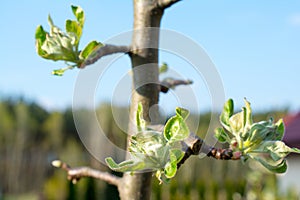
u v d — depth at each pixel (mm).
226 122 418
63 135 8055
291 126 2803
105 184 3244
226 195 2988
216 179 3287
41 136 8039
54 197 3188
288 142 2674
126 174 440
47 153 7047
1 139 7480
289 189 2580
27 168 6926
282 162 412
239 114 417
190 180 3090
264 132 415
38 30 421
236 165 3311
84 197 3162
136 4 433
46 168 6918
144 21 425
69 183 3184
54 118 8062
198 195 3059
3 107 8016
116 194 3271
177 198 2898
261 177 2621
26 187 6812
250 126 416
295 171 2602
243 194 2863
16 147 7367
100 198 3215
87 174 472
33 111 8164
